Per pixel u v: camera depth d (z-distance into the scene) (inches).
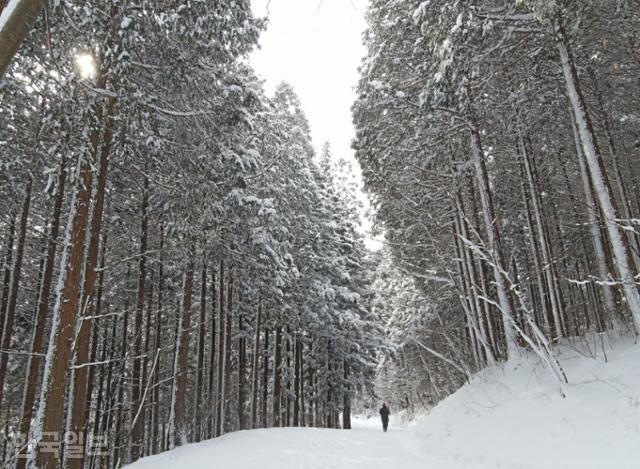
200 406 827.4
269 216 617.9
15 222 588.4
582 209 713.6
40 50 343.6
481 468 321.4
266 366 1013.2
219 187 506.3
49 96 367.2
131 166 533.0
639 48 486.0
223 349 821.9
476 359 680.4
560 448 286.8
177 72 417.1
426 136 593.6
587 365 381.1
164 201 563.8
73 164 395.9
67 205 605.3
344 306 1052.5
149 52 412.5
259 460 396.2
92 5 354.3
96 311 716.7
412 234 742.5
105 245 716.7
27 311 687.1
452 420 467.8
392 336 1362.0
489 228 538.3
